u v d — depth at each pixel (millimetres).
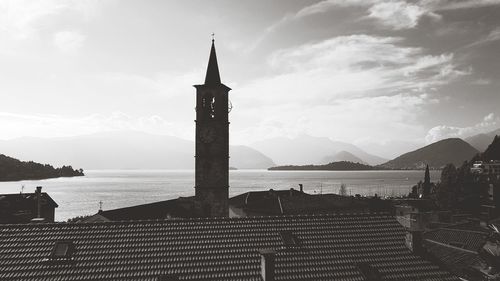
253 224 30766
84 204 174500
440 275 28391
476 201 109188
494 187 99125
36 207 90438
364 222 32719
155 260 26625
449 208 112812
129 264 26109
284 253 28422
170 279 25203
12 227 28094
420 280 27734
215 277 25688
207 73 56719
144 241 28047
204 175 54406
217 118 54594
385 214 33938
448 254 38594
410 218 54562
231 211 87125
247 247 28547
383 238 31344
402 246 30844
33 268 25234
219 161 54312
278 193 103562
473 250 40312
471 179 119688
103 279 24859
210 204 54219
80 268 25531
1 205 86312
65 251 26500
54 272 25078
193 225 29922
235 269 26500
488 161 181375
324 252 29047
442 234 46094
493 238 19562
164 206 62844
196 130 55031
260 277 26000
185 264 26531
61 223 28891
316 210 81562
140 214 56625
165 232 29000
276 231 30375
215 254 27609
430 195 143750
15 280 24391
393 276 27750
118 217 53375
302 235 30391
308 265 27641
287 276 26484
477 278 25375
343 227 31844
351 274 27344
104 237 28047
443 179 125438
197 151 54875
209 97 55750
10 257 25859
